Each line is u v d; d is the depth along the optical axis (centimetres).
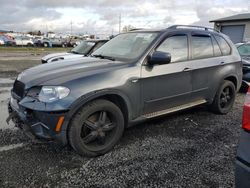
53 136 288
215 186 262
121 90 323
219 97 481
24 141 358
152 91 362
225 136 392
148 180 272
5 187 253
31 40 4372
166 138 380
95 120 319
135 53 366
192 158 320
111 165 301
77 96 288
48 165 297
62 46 4325
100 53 422
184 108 421
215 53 467
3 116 463
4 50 2927
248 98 192
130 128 416
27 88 307
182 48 405
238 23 2497
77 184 263
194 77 418
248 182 180
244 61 654
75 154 325
